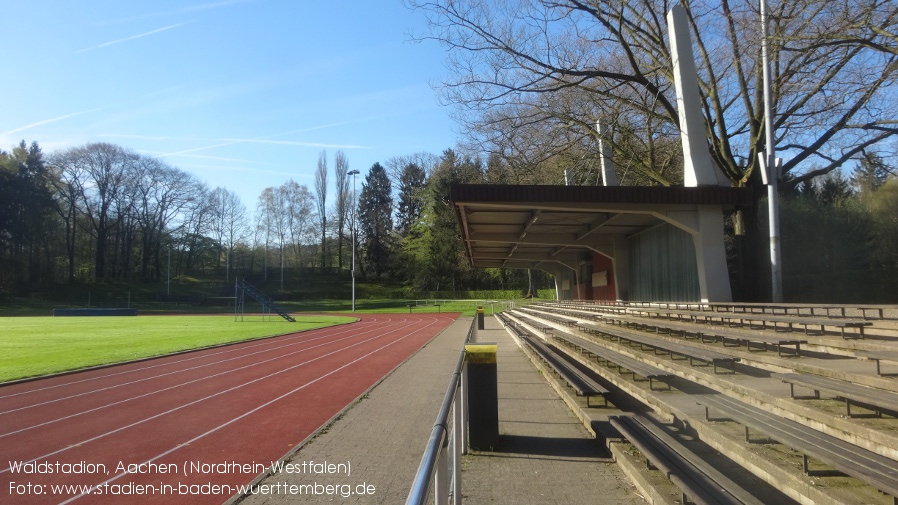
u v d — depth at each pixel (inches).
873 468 135.7
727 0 690.8
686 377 295.1
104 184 3203.7
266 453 295.3
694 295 569.9
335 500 219.0
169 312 2593.5
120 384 536.7
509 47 656.4
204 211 3570.4
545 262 1387.8
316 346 932.0
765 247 661.3
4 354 802.8
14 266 2792.8
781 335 308.3
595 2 690.8
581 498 209.0
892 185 901.8
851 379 204.8
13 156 2945.4
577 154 840.3
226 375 594.9
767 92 511.8
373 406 409.1
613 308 636.1
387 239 3764.8
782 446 191.3
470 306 2534.5
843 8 513.3
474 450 277.0
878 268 794.8
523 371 567.2
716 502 156.6
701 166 533.6
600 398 376.8
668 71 752.3
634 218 642.2
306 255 3978.8
